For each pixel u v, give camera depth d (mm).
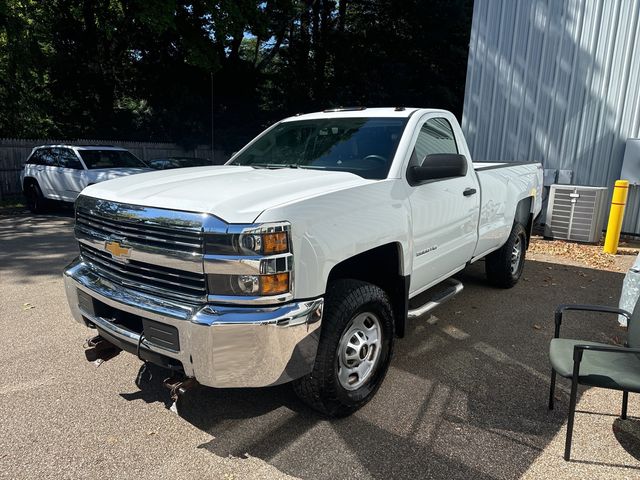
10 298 5371
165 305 2631
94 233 3033
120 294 2838
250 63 23891
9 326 4531
